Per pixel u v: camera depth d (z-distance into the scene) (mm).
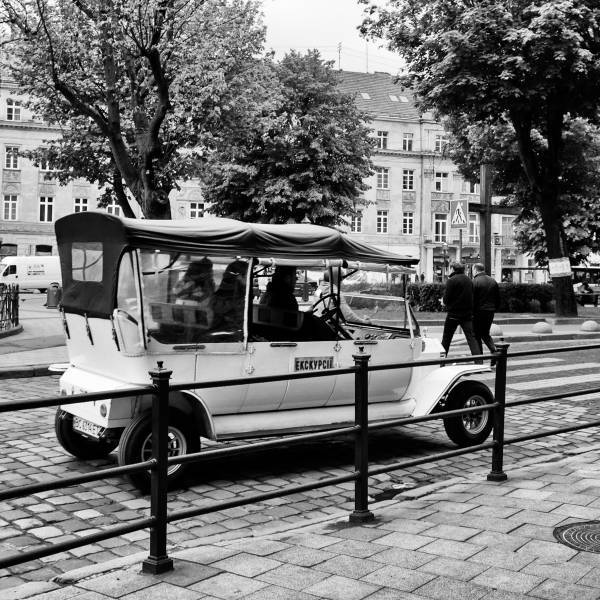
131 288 6445
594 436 9195
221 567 4164
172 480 6469
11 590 4066
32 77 20875
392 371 7992
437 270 69875
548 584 3861
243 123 24406
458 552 4398
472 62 22656
